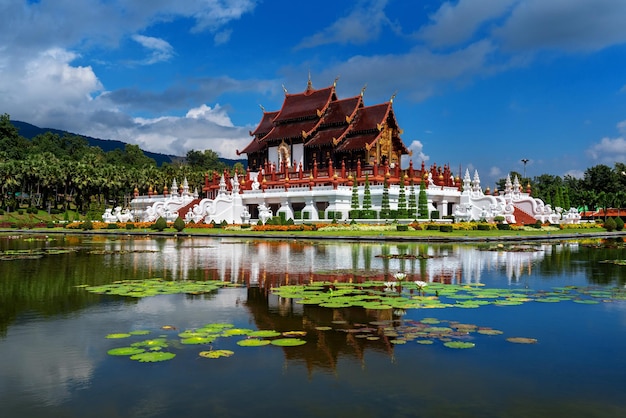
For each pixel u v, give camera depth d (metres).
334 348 10.73
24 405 7.96
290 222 63.44
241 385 8.73
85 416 7.58
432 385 8.72
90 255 31.17
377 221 59.53
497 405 7.94
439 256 30.11
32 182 103.12
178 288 18.14
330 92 85.62
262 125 93.31
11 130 147.75
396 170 70.38
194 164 174.88
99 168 108.62
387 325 12.61
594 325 12.62
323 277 21.05
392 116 82.19
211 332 11.97
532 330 12.15
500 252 33.09
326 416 7.55
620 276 21.34
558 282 19.67
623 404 7.98
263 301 15.70
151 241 45.91
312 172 72.12
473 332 11.95
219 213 70.56
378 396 8.27
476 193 69.69
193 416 7.56
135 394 8.36
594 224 74.38
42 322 13.07
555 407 7.88
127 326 12.65
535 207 68.88
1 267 24.66
